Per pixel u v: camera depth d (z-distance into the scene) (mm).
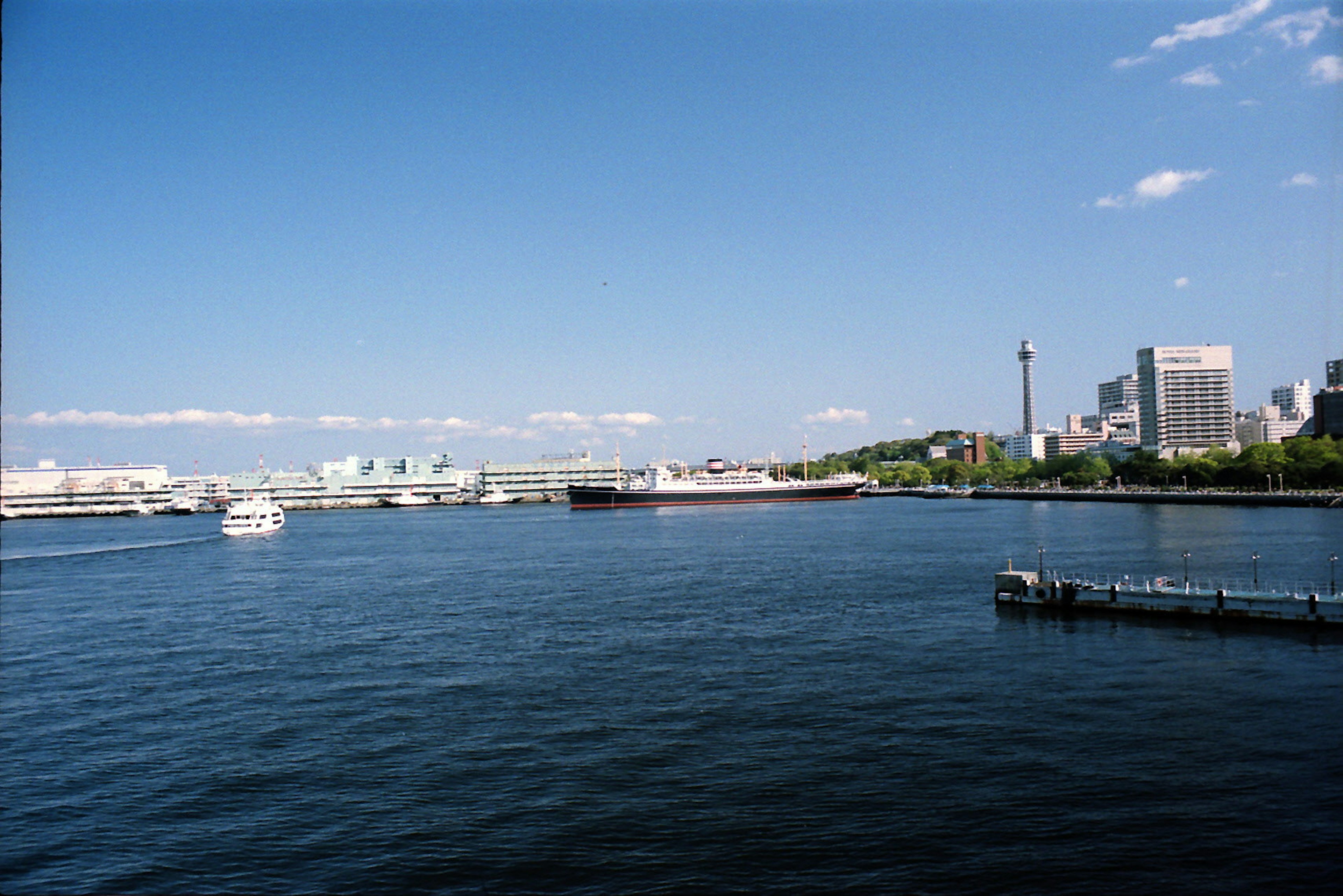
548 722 65250
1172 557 150125
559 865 43875
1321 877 40906
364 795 52781
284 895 42125
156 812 51375
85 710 72438
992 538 199375
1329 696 67500
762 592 124438
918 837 45719
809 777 53562
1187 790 50375
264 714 69562
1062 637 90688
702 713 66500
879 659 82500
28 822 50562
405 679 79000
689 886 41688
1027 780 52375
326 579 157375
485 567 168375
